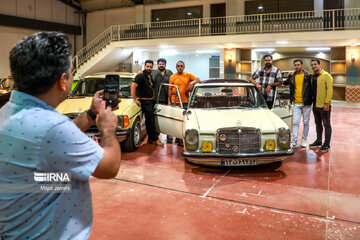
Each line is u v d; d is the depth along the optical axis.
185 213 2.86
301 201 3.13
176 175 4.02
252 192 3.39
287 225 2.61
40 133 0.86
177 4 17.95
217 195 3.30
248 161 3.96
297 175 3.99
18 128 0.87
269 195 3.29
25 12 17.77
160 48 17.06
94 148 0.96
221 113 4.51
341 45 14.84
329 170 4.20
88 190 1.02
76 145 0.91
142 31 17.64
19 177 0.87
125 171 4.19
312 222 2.66
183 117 4.68
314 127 7.91
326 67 17.39
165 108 5.32
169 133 5.24
